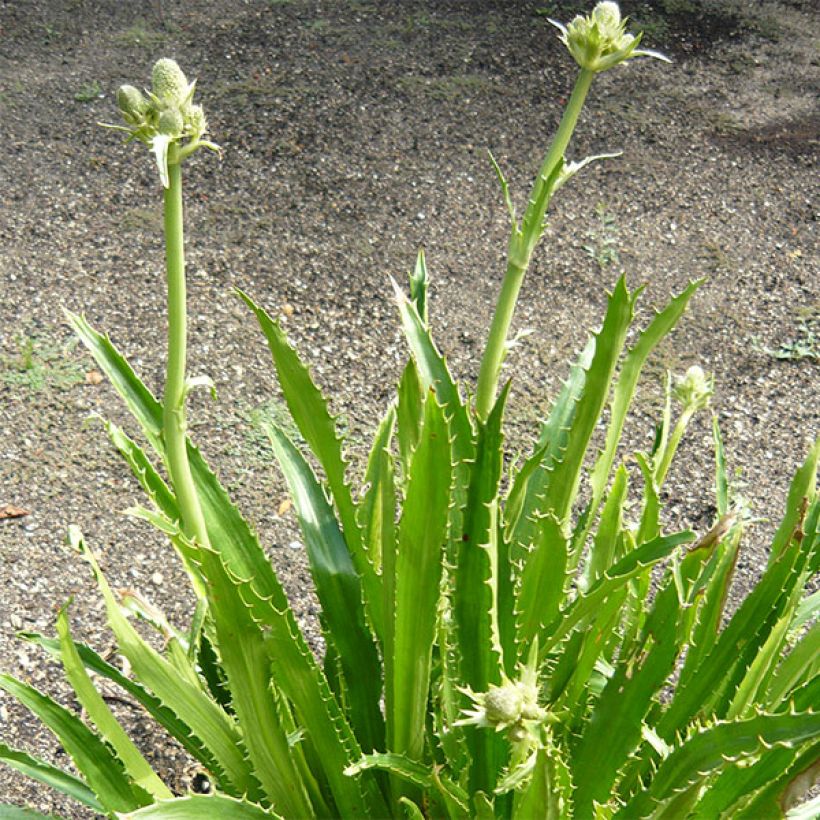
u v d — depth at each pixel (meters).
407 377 1.81
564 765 1.40
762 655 1.65
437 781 1.52
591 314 4.08
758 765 1.51
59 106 4.93
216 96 5.05
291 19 5.66
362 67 5.32
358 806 1.70
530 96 5.22
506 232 4.44
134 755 1.50
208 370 3.73
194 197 4.49
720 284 4.25
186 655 1.76
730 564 1.73
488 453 1.41
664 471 1.97
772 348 3.97
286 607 1.72
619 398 1.80
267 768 1.58
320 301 4.04
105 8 5.66
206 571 1.33
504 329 1.74
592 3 5.95
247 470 3.39
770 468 3.50
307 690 1.57
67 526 3.17
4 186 4.46
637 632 1.82
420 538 1.47
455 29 5.67
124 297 4.00
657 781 1.49
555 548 1.60
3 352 3.72
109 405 3.57
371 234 4.38
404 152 4.82
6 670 2.75
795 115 5.23
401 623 1.55
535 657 1.26
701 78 5.46
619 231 4.48
